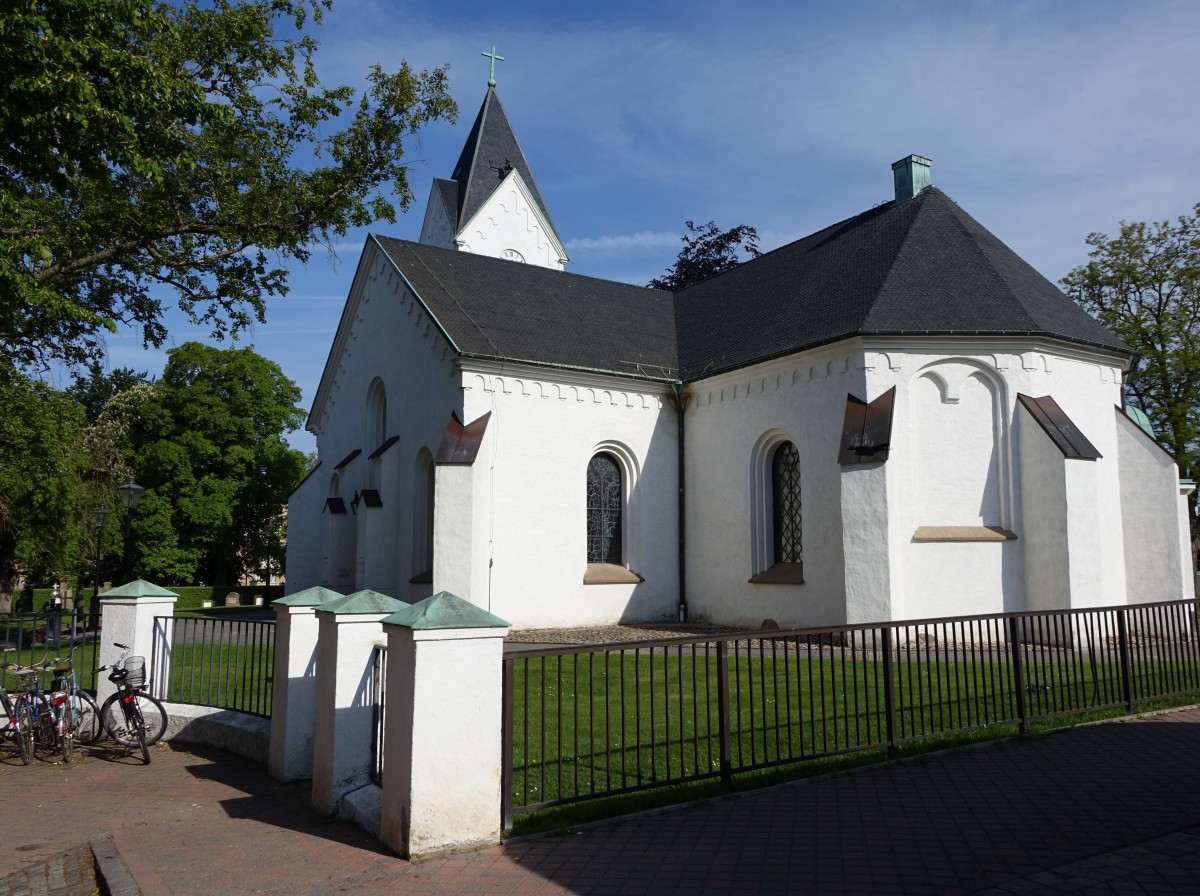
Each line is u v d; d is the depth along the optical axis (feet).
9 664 36.63
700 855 18.72
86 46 37.40
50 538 70.44
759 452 66.44
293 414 140.56
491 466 63.82
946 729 28.48
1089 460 54.29
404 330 72.90
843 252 72.18
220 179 56.39
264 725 31.96
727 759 23.34
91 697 36.99
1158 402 112.68
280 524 147.64
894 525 54.75
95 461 79.36
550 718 32.76
